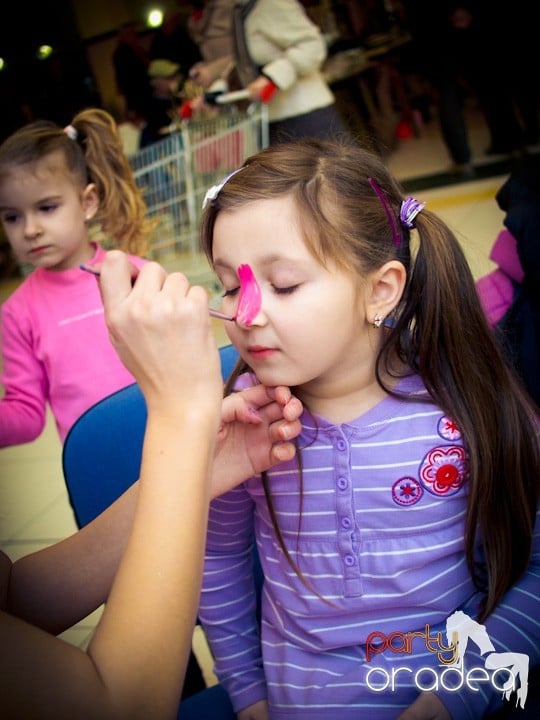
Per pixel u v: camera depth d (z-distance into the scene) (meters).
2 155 1.62
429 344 0.93
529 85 5.29
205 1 4.00
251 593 1.08
